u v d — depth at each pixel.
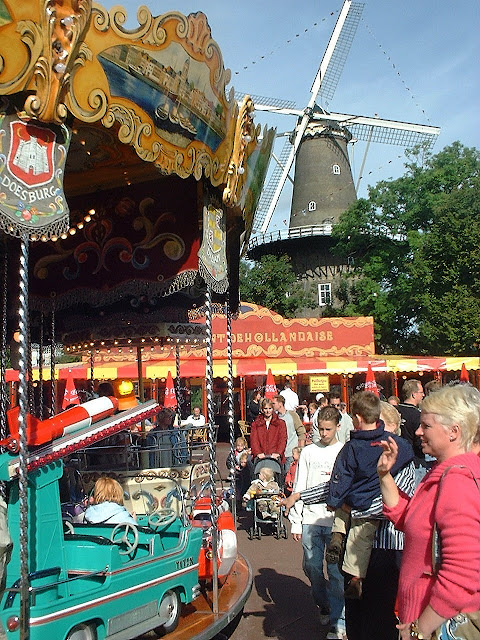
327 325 27.22
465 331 31.88
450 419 2.92
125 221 7.13
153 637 4.76
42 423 4.33
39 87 3.77
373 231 39.03
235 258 7.88
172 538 5.34
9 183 3.75
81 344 9.51
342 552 4.48
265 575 7.79
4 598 3.83
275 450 10.41
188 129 5.12
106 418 4.86
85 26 3.92
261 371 23.31
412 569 2.87
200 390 24.91
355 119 48.91
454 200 33.78
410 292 34.91
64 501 6.60
